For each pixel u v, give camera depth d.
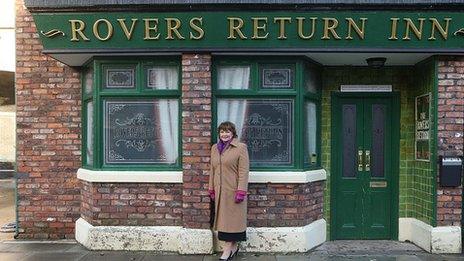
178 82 7.01
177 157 7.05
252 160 7.01
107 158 7.10
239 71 7.00
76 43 6.70
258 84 6.95
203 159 6.78
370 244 7.36
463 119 6.77
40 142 7.48
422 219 7.21
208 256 6.65
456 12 6.38
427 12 6.39
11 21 10.57
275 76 6.99
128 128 7.10
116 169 7.03
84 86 7.48
